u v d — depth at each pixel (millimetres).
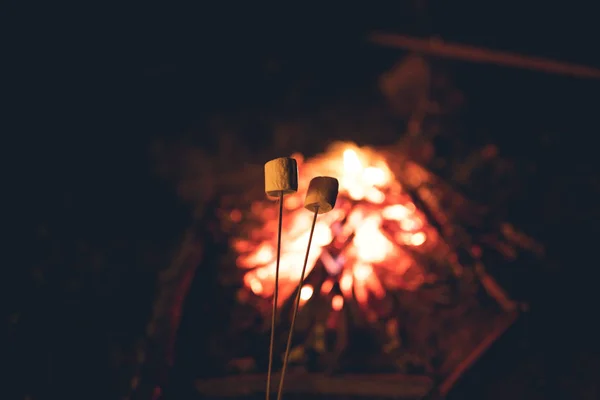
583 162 1213
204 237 948
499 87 1407
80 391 872
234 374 791
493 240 996
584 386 833
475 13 1482
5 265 1024
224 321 851
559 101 1376
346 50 1505
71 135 1282
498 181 1170
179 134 1329
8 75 1291
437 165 1220
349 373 775
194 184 1207
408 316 845
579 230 1056
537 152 1245
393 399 773
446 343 822
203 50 1488
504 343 823
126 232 1102
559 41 1449
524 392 827
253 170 1097
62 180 1193
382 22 1520
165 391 780
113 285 1007
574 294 938
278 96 1442
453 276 886
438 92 1381
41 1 1347
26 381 878
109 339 927
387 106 1404
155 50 1460
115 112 1354
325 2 1522
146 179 1223
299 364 792
